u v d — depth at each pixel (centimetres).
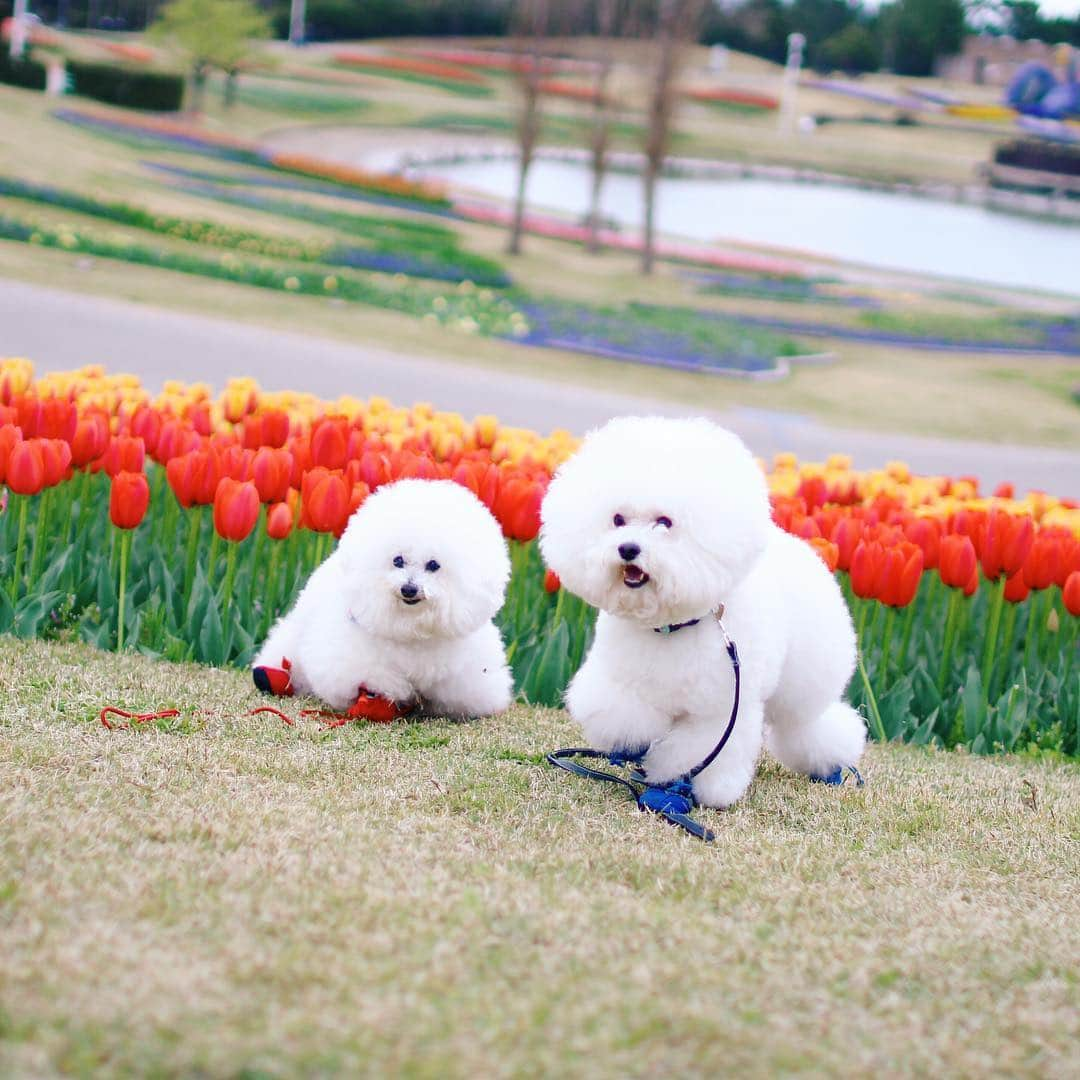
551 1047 260
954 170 6812
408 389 1652
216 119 4975
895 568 568
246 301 2083
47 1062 237
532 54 3284
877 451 1684
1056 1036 290
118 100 4506
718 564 396
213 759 432
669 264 3584
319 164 3912
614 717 434
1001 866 413
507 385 1778
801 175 6297
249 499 553
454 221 3684
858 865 397
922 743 600
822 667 464
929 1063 272
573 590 414
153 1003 259
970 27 9719
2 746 418
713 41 9362
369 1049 252
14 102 3762
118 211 2573
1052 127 8262
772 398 1988
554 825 403
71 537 668
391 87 6956
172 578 611
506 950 302
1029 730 617
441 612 483
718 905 350
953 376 2409
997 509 614
